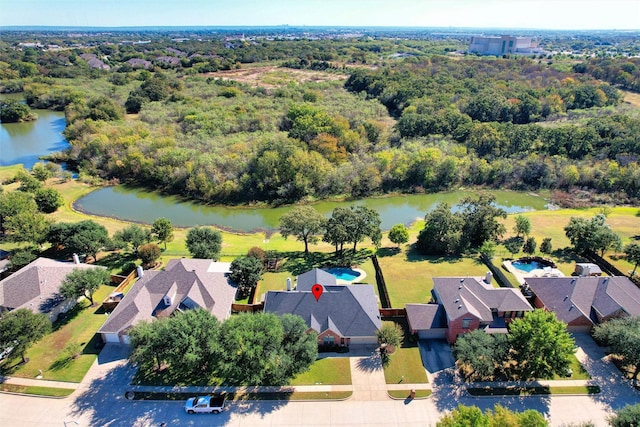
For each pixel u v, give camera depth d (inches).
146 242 2758.4
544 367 1643.7
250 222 3526.1
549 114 5516.7
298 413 1603.1
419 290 2369.6
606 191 3900.1
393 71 7391.7
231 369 1596.9
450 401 1653.5
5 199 2962.6
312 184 4074.8
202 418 1581.0
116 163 4308.6
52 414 1594.5
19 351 1759.4
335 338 1926.7
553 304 2080.5
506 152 4431.6
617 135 4274.1
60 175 4313.5
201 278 2160.4
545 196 3991.1
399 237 2812.5
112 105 5654.5
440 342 1961.1
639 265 2469.2
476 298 1979.6
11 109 6186.0
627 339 1669.5
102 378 1752.0
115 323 1940.2
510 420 1316.4
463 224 2807.6
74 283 2094.0
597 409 1608.0
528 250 2748.5
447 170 4168.3
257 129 5004.9
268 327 1659.7
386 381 1747.0
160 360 1708.9
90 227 2679.6
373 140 4827.8
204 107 5551.2
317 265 2657.5
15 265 2464.3
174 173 4062.5
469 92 6190.9
